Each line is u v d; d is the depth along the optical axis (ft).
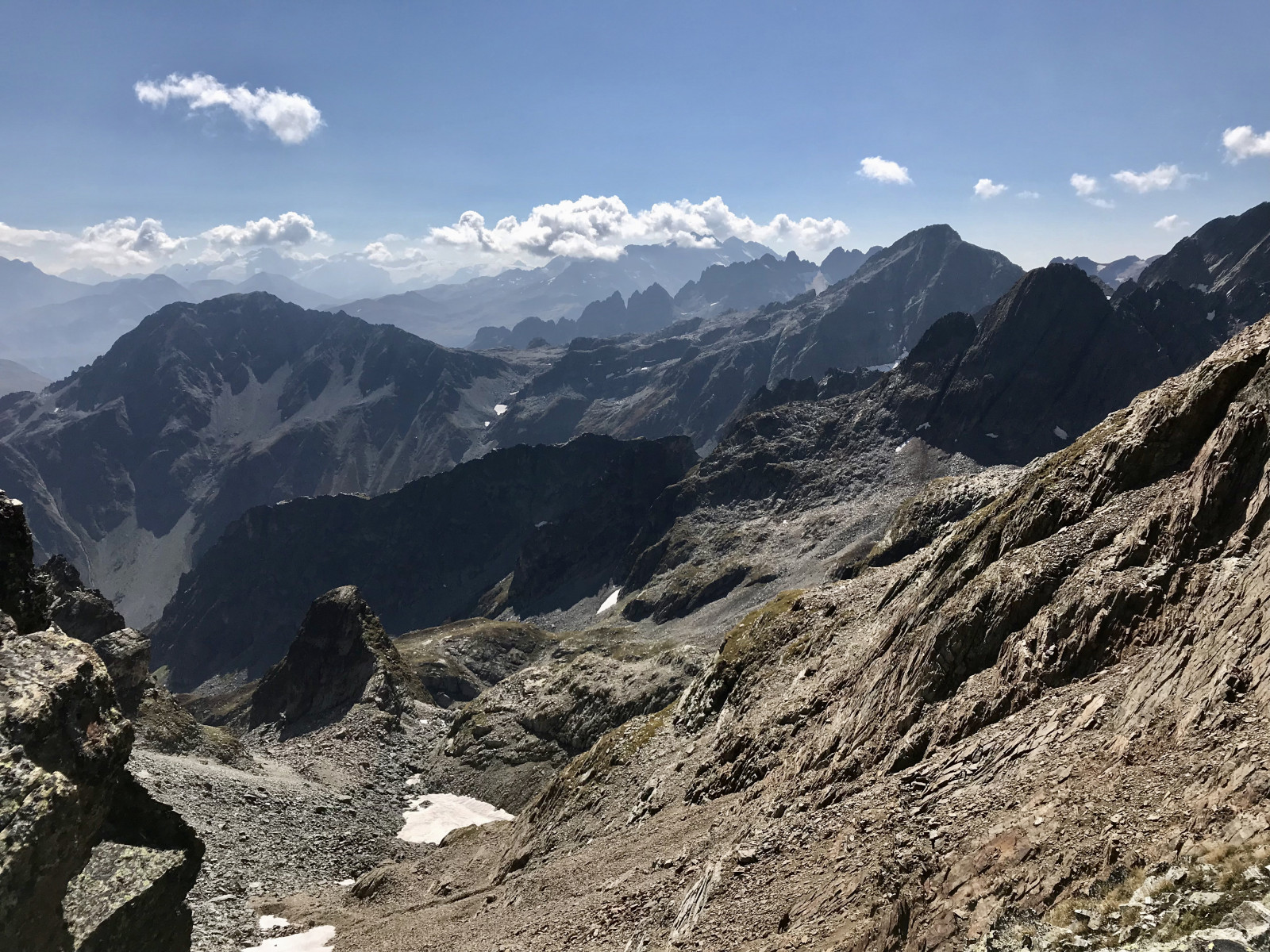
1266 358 108.17
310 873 255.70
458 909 180.45
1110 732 75.10
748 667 220.02
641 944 102.99
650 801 184.96
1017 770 80.28
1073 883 56.13
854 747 120.88
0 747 72.28
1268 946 37.19
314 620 605.31
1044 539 121.08
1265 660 64.28
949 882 67.05
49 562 456.04
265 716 595.88
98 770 81.20
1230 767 55.72
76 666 83.82
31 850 69.41
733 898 95.91
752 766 155.94
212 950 182.19
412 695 558.56
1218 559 87.51
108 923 78.74
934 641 119.65
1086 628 96.43
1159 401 124.36
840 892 79.77
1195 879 46.29
